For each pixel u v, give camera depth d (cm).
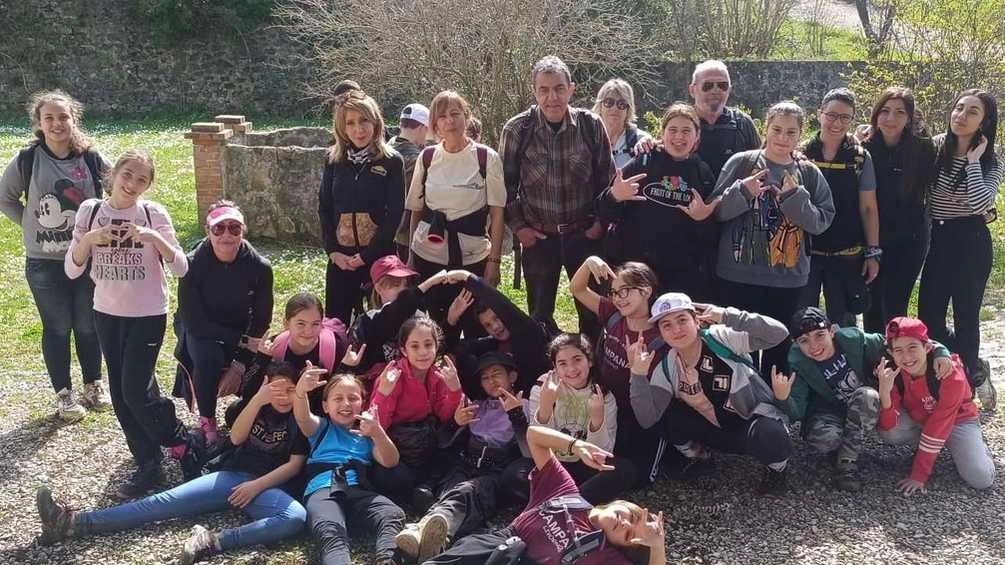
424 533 394
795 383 476
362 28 1675
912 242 559
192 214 1114
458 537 419
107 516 433
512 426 470
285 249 972
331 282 563
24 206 550
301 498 453
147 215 480
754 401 454
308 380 442
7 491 477
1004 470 488
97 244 466
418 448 462
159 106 2325
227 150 985
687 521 442
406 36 1577
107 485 486
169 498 440
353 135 536
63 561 412
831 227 532
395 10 1597
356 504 430
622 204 508
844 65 1958
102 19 2272
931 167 546
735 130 550
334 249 553
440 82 1574
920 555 410
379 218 545
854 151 528
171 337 720
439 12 1546
